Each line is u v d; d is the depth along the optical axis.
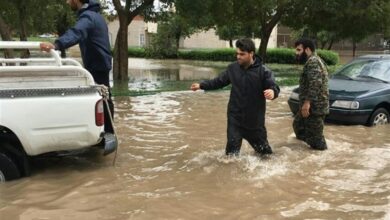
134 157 7.10
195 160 6.88
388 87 9.96
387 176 6.30
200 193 5.54
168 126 9.56
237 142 6.64
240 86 6.52
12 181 5.77
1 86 5.59
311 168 6.58
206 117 10.64
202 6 19.08
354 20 28.03
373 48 63.50
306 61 7.53
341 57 51.53
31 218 4.77
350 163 6.89
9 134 5.57
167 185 5.82
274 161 6.80
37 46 5.66
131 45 60.81
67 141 5.70
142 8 20.48
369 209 5.11
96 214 4.89
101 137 5.88
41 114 5.53
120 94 14.55
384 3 26.94
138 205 5.15
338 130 9.23
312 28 29.78
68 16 29.11
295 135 8.49
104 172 6.29
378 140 8.43
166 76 24.69
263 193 5.54
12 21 24.05
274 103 13.05
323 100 7.41
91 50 6.44
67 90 5.66
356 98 9.50
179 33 46.03
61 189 5.59
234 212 4.98
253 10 26.09
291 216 4.89
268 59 40.34
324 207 5.15
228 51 42.97
